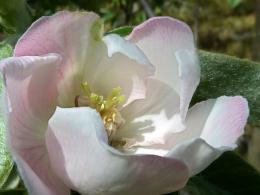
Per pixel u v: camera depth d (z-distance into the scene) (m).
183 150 0.12
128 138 0.15
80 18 0.13
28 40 0.13
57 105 0.14
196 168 0.13
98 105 0.14
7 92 0.12
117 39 0.13
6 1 0.15
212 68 0.16
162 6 0.36
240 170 0.16
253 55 0.42
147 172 0.12
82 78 0.14
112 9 0.31
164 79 0.14
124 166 0.12
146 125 0.15
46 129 0.13
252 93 0.16
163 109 0.15
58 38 0.13
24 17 0.16
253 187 0.16
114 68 0.14
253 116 0.16
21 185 0.13
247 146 0.41
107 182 0.12
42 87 0.13
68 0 0.24
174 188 0.12
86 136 0.12
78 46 0.14
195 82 0.13
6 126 0.12
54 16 0.13
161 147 0.15
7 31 0.16
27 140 0.13
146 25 0.14
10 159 0.12
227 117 0.14
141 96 0.15
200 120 0.14
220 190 0.16
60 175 0.12
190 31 0.13
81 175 0.12
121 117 0.15
